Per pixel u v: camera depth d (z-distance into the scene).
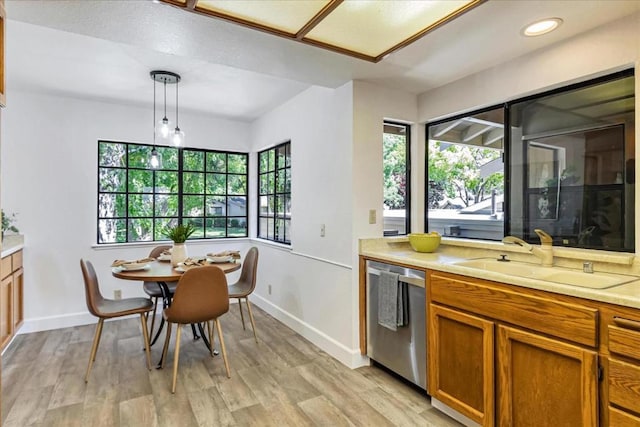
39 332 3.51
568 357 1.54
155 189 4.29
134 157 4.16
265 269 4.30
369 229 2.83
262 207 4.72
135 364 2.79
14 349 3.07
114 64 2.80
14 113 3.48
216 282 2.55
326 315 3.07
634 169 1.90
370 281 2.71
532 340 1.66
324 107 3.10
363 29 1.88
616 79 1.96
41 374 2.61
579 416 1.50
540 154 2.34
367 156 2.81
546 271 2.04
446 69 2.53
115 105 3.96
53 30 2.26
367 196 2.82
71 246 3.74
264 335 3.44
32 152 3.56
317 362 2.84
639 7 1.75
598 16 1.83
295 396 2.33
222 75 3.04
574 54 2.04
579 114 2.13
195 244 4.45
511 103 2.49
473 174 2.79
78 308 3.76
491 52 2.26
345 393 2.37
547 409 1.62
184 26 1.87
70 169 3.74
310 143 3.32
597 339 1.45
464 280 2.00
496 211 2.63
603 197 2.04
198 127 4.46
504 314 1.78
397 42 2.03
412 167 3.17
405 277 2.38
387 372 2.67
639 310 1.33
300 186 3.49
